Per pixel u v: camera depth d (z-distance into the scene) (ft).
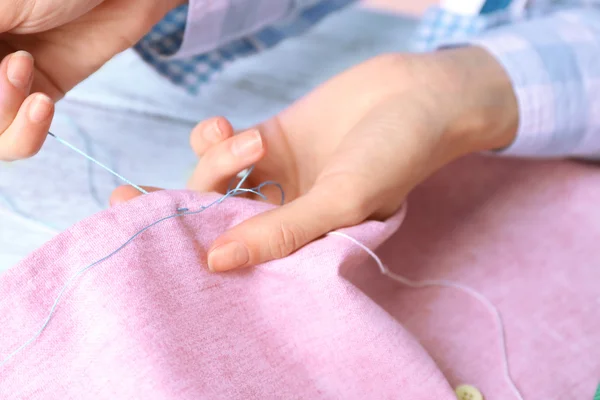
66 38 1.86
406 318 1.92
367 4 3.87
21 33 1.75
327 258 1.53
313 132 2.13
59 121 2.77
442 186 2.48
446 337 1.86
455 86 2.12
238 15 2.53
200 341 1.37
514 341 1.86
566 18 2.65
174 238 1.45
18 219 2.27
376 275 2.06
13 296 1.28
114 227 1.38
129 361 1.26
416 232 2.25
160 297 1.36
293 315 1.52
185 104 2.97
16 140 1.52
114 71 3.13
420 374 1.50
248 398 1.35
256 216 1.56
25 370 1.28
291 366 1.47
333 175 1.72
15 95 1.49
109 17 1.84
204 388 1.29
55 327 1.30
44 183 2.44
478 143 2.25
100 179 2.48
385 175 1.76
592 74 2.41
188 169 2.57
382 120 1.91
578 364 1.81
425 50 3.15
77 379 1.28
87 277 1.32
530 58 2.35
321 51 3.45
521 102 2.30
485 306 1.97
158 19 2.01
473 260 2.13
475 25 2.95
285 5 2.78
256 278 1.55
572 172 2.56
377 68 2.14
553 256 2.16
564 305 1.98
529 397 1.71
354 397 1.48
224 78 3.17
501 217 2.33
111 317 1.29
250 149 1.82
